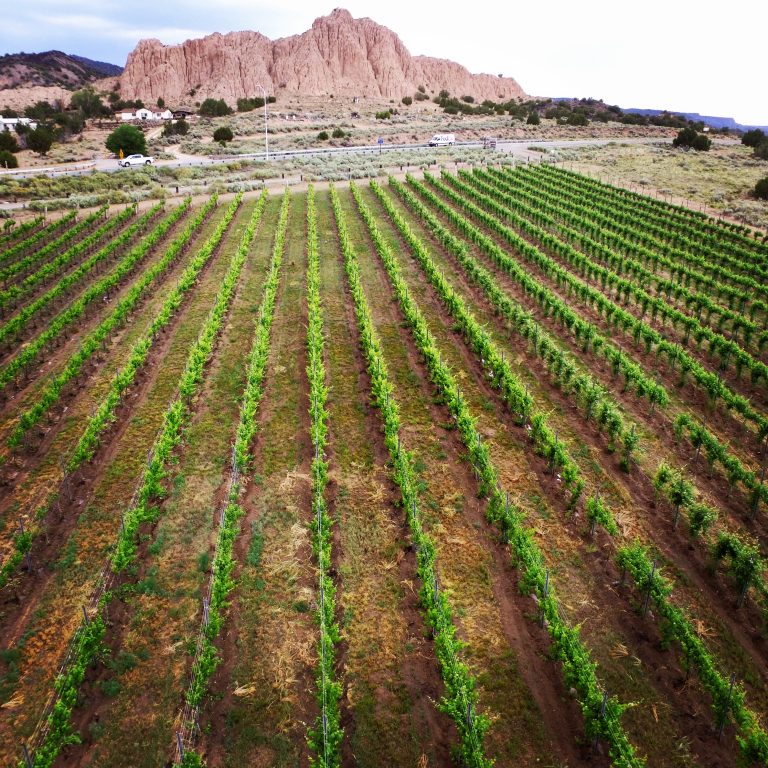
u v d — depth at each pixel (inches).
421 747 400.8
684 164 2987.2
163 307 1085.8
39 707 427.5
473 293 1224.8
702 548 576.4
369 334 911.0
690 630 440.1
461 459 705.0
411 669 454.6
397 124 4685.0
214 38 7086.6
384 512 615.2
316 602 507.5
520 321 1001.5
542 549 568.7
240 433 677.3
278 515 609.3
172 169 2492.6
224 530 536.1
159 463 626.8
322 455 694.5
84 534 585.0
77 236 1601.9
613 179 2628.0
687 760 394.9
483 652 468.1
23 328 1061.1
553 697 435.5
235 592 519.8
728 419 794.2
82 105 4768.7
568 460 636.7
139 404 812.0
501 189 2148.1
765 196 2240.4
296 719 417.4
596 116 5457.7
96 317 1107.9
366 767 387.2
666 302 1227.9
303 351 958.4
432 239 1583.4
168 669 452.4
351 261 1274.6
